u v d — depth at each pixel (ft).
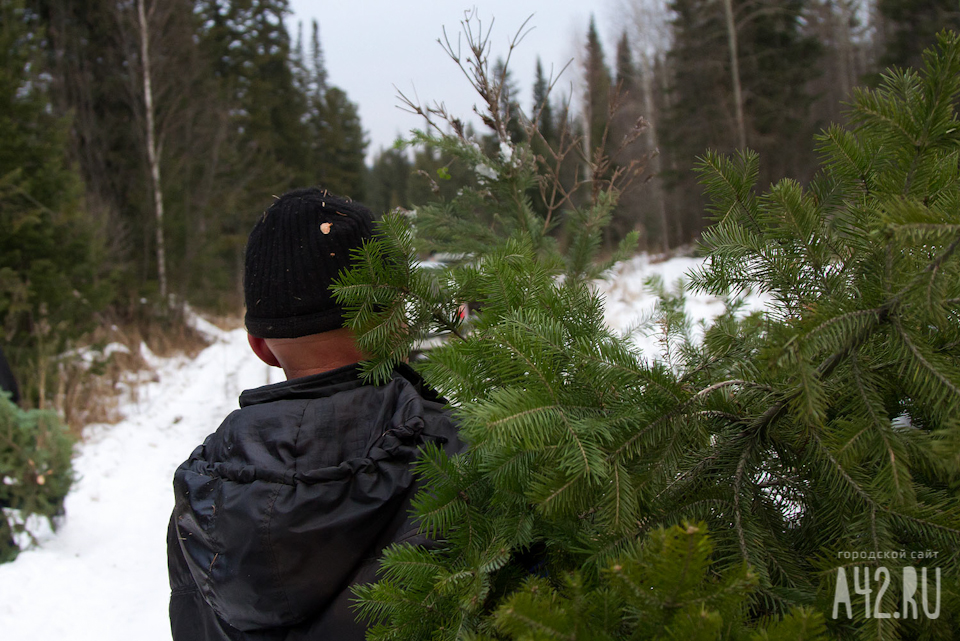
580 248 7.14
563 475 2.40
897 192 2.47
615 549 2.43
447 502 2.75
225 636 3.12
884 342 2.42
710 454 2.71
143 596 12.07
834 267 2.61
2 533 12.95
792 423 2.62
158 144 47.50
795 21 60.08
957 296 2.11
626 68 73.82
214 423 24.48
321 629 2.88
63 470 13.92
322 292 3.37
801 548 2.68
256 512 2.84
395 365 3.46
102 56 47.93
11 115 24.88
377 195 163.32
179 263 45.75
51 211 24.70
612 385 2.64
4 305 22.36
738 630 1.99
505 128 7.11
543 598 2.13
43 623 10.92
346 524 2.81
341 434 3.09
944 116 2.34
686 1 63.93
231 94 62.39
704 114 57.36
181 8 51.75
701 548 1.87
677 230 63.26
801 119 54.60
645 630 2.02
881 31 62.18
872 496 2.33
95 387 25.40
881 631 2.14
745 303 4.33
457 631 2.48
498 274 3.15
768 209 2.65
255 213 66.80
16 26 25.68
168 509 16.43
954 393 2.06
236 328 46.98
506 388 2.78
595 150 7.61
